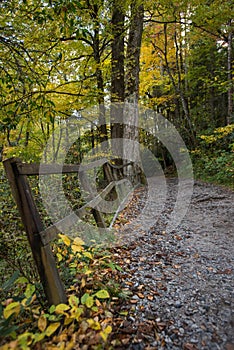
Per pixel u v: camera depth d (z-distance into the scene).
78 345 1.44
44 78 4.50
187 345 1.59
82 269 2.21
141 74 11.48
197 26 7.84
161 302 2.07
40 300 1.79
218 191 6.70
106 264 2.38
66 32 2.94
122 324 1.78
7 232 2.00
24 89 2.89
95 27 5.76
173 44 12.27
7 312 1.32
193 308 1.97
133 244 3.39
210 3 7.28
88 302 1.64
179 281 2.41
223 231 3.78
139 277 2.50
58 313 1.56
